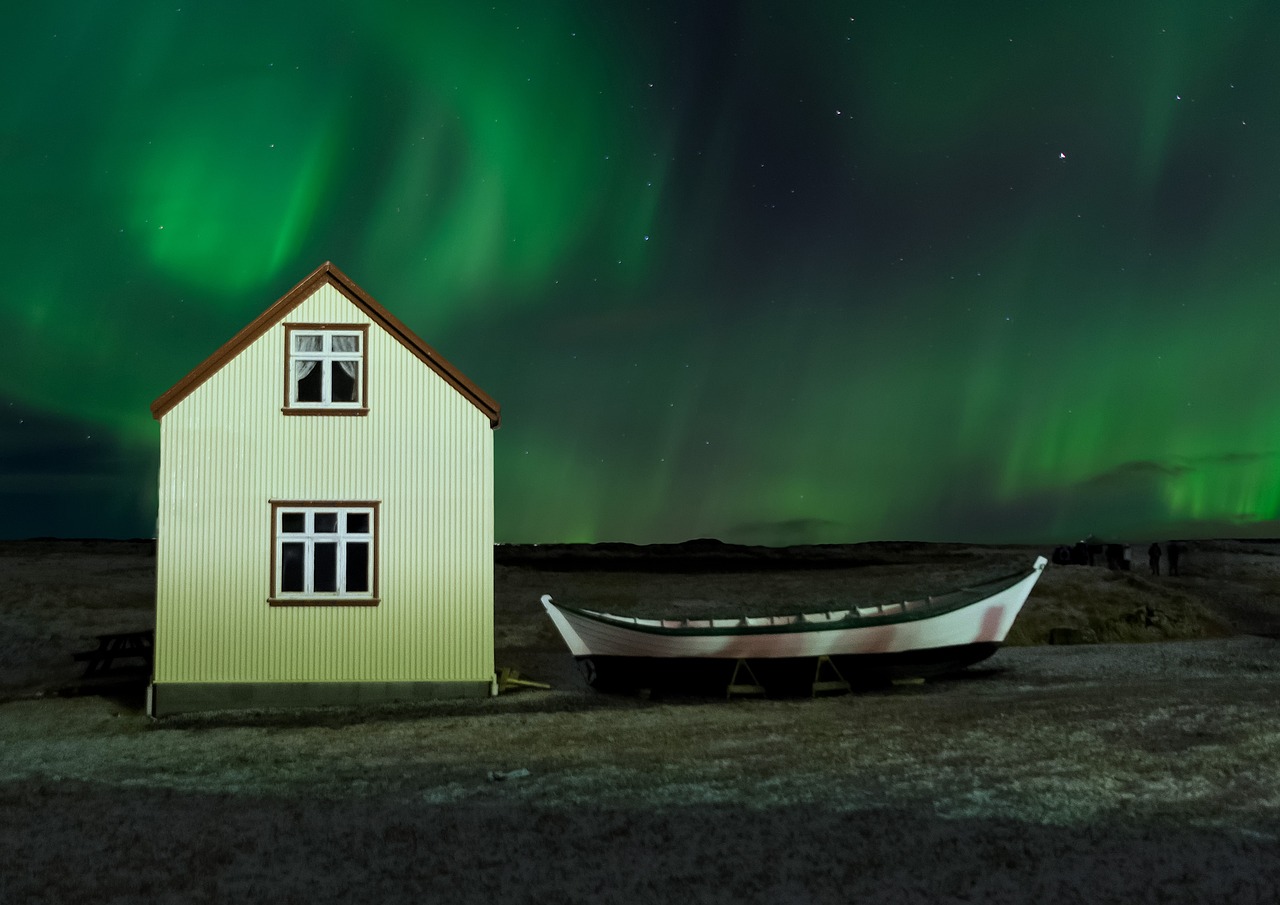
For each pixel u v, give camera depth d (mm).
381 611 20000
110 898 8414
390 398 20391
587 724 17531
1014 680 22766
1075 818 10273
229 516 19875
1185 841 9367
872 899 8078
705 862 9102
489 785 12531
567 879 8703
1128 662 25125
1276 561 52344
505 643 30547
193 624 19609
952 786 11836
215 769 14016
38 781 13367
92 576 43500
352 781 13000
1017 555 94250
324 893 8445
